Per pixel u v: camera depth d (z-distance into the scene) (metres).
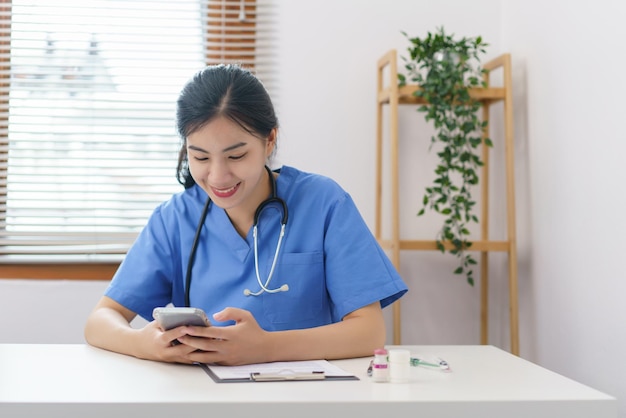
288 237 1.46
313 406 0.94
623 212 1.75
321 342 1.27
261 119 1.32
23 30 2.42
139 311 1.54
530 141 2.29
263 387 1.04
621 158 1.76
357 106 2.47
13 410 0.93
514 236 2.28
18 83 2.42
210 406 0.94
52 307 2.37
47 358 1.28
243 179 1.32
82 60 2.45
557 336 2.09
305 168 2.46
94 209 2.43
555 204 2.11
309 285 1.45
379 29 2.48
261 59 2.46
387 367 1.09
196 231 1.49
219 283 1.46
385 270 1.43
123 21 2.45
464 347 1.45
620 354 1.76
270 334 1.24
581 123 1.96
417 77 2.44
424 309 2.50
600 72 1.86
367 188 2.47
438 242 2.29
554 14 2.12
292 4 2.47
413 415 0.96
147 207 2.46
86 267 2.41
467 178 2.50
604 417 0.99
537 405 0.98
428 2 2.50
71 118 2.44
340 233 1.45
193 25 2.46
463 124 2.30
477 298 2.52
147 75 2.46
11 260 2.37
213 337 1.19
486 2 2.52
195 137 1.29
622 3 1.76
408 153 2.49
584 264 1.93
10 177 2.42
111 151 2.45
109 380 1.09
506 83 2.29
